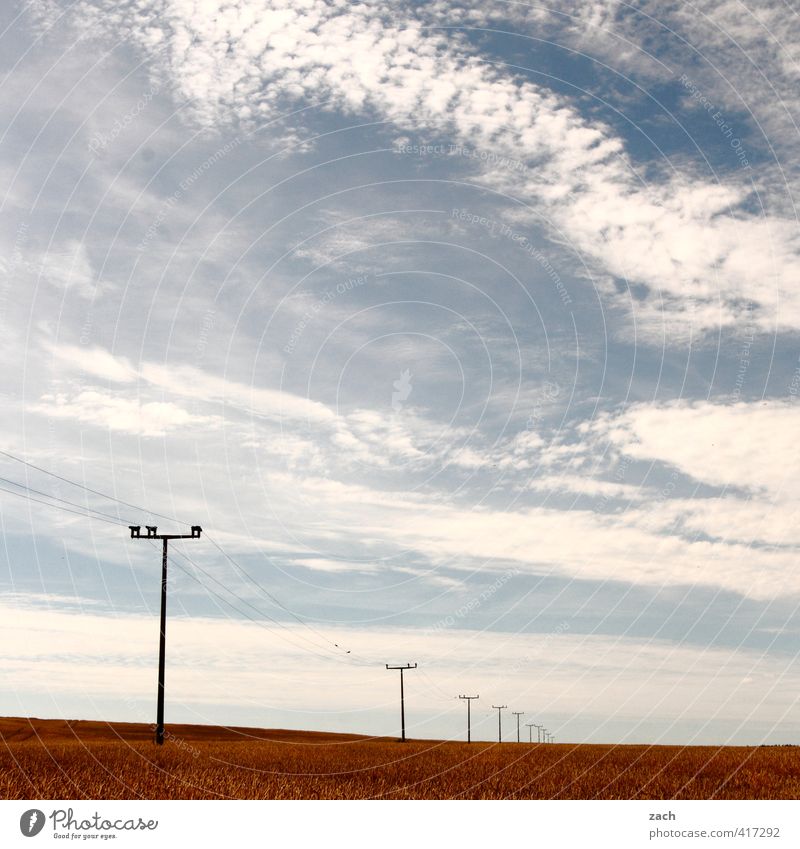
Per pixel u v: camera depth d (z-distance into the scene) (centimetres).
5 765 2642
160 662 4522
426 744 6312
